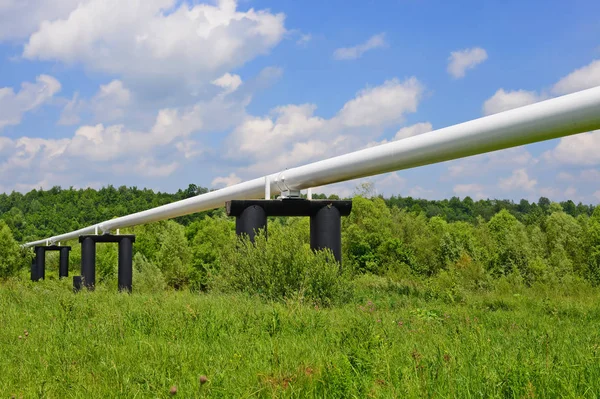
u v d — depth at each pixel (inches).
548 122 327.9
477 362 179.6
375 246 1966.0
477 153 382.6
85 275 959.6
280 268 441.7
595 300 537.6
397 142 431.2
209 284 523.2
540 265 1729.8
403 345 228.8
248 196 601.0
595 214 2456.9
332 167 478.6
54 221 4601.4
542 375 157.5
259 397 163.0
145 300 437.7
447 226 2491.4
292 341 245.4
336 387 159.2
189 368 199.6
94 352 233.5
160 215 849.5
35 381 190.5
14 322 336.5
